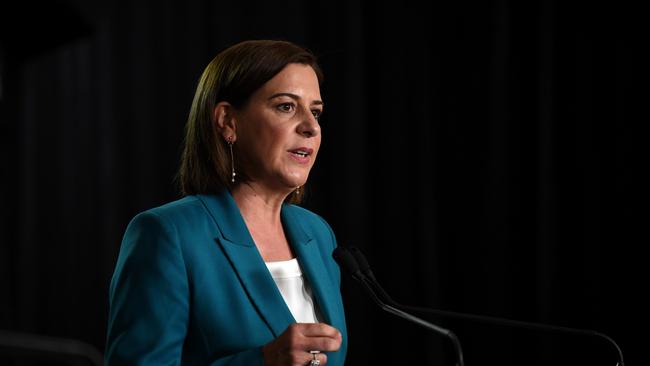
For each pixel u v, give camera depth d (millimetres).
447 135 10289
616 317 9328
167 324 3428
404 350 10516
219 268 3693
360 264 3756
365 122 10797
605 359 9289
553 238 9570
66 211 13719
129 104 13156
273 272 3949
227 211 3902
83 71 13484
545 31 9633
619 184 9375
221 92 3994
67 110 13648
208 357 3555
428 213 10297
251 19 11938
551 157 9578
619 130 9391
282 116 3912
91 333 13594
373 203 10781
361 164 10766
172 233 3611
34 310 13719
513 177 9906
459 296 10211
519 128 9883
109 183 13320
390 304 3705
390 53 10672
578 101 9617
